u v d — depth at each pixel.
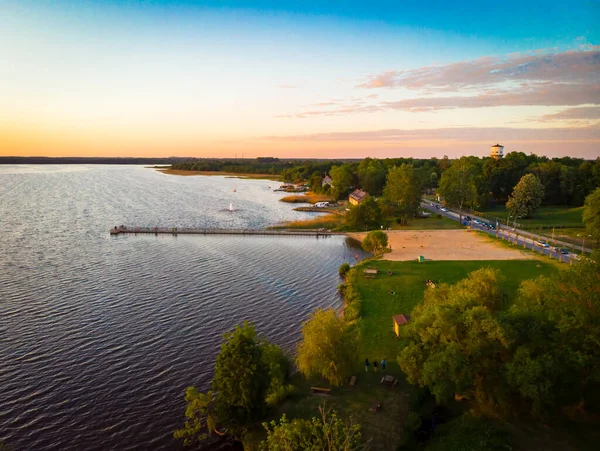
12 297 69.38
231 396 37.38
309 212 172.38
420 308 48.16
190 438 38.28
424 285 72.81
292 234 126.44
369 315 60.38
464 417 34.12
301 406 39.09
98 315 62.97
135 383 46.16
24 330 57.69
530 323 35.25
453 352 34.75
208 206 185.50
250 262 94.56
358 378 44.31
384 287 72.38
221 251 104.88
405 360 39.25
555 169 166.62
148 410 41.91
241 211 172.25
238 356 38.22
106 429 39.22
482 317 35.84
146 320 61.50
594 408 34.47
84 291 72.88
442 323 37.16
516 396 35.25
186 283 78.12
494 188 179.75
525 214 137.62
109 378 47.00
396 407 38.66
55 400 43.09
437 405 38.38
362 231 130.62
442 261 89.19
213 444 37.78
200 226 138.50
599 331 31.73
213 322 61.34
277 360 43.41
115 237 119.12
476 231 123.81
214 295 72.12
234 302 69.06
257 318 62.97
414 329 40.88
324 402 39.09
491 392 35.22
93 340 55.31
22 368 48.53
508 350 34.94
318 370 42.06
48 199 195.75
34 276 80.62
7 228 125.94
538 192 137.25
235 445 37.72
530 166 180.50
